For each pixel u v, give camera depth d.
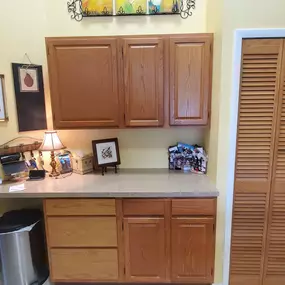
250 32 1.62
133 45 1.86
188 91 1.92
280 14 1.60
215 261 1.92
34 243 1.98
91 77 1.91
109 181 2.03
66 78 1.91
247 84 1.70
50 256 1.94
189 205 1.82
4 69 2.03
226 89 1.71
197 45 1.85
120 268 1.94
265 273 1.94
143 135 2.31
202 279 1.94
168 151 2.31
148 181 2.01
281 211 1.84
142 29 2.14
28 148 2.21
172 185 1.91
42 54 2.17
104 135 2.33
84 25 2.14
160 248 1.90
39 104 2.20
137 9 2.10
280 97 1.69
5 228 1.86
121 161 2.36
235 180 1.82
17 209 2.31
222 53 1.67
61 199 1.85
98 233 1.89
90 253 1.92
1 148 2.06
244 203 1.85
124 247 1.91
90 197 1.83
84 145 2.35
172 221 1.85
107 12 2.11
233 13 1.62
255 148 1.77
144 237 1.89
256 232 1.88
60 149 2.11
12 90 2.07
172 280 1.95
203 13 2.09
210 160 2.01
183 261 1.91
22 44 2.08
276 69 1.66
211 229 1.86
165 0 2.08
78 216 1.87
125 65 1.89
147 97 1.94
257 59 1.66
